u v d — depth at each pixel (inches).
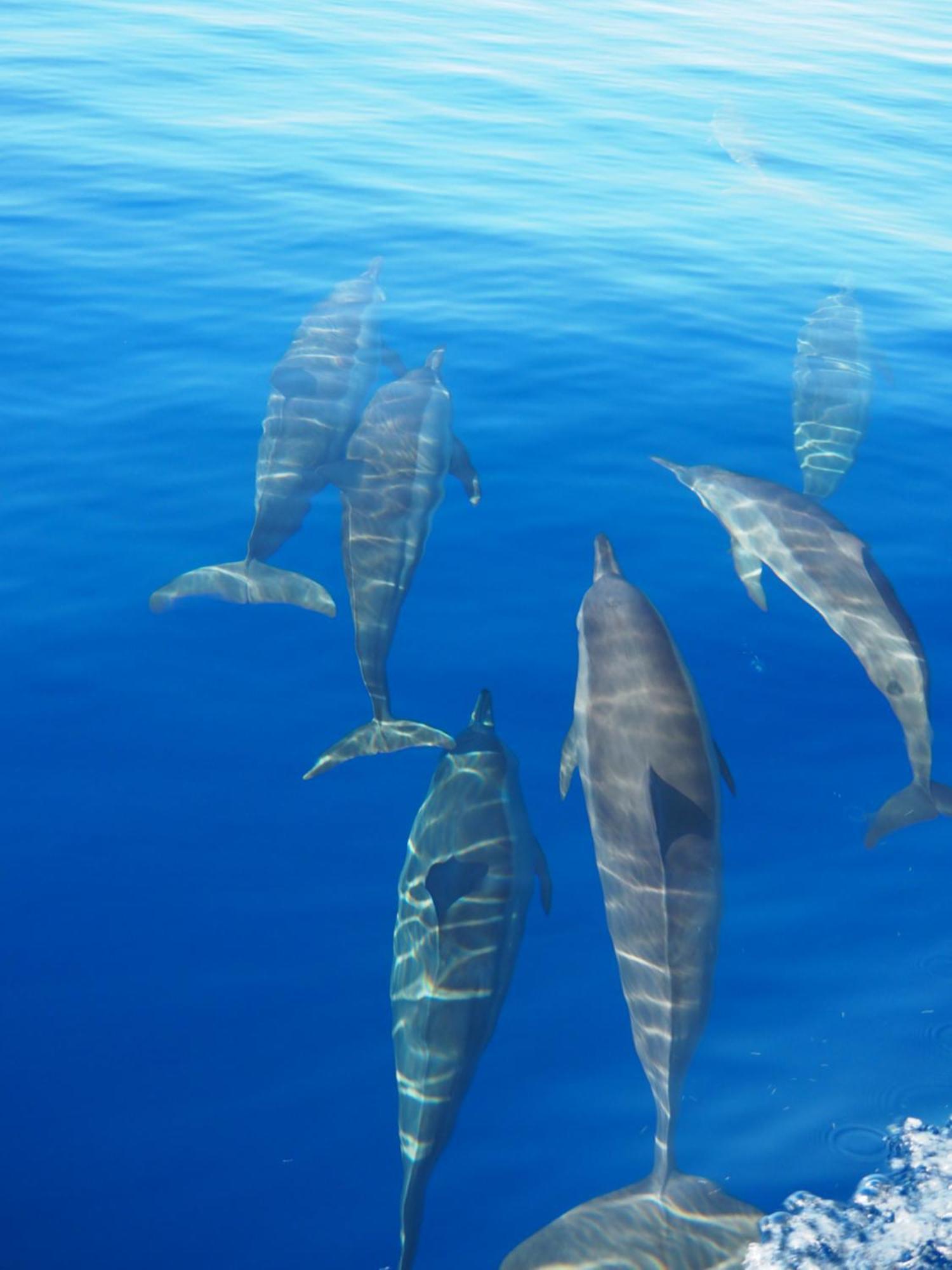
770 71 571.2
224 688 181.2
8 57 496.4
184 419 237.1
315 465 212.1
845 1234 121.9
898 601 175.0
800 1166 128.6
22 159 377.7
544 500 219.6
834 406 232.1
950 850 162.2
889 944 150.3
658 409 248.4
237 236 330.3
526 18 659.4
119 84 468.8
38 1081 135.6
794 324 291.3
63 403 240.7
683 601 198.7
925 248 350.3
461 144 422.6
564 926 152.0
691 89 525.0
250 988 144.9
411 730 169.8
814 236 354.6
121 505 213.2
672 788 137.3
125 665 183.5
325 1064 138.3
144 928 150.1
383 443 207.0
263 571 197.3
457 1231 125.3
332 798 166.7
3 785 165.0
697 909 133.0
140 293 291.3
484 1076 137.3
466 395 250.1
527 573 203.6
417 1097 128.6
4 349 259.0
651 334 281.7
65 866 156.1
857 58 615.8
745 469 229.5
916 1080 136.7
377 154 405.4
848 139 460.8
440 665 186.1
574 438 237.5
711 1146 130.5
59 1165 129.3
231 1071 137.3
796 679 186.4
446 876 138.9
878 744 176.9
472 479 215.6
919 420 250.1
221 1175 129.1
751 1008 143.2
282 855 159.3
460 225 345.4
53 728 173.5
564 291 303.6
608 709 144.4
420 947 137.4
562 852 160.4
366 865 158.7
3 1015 140.9
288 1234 125.2
